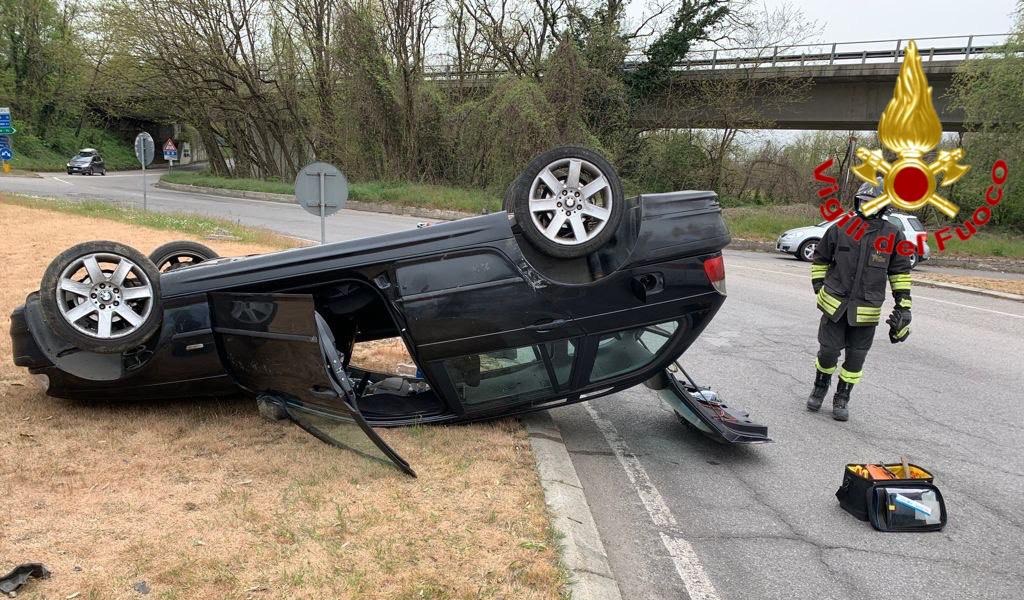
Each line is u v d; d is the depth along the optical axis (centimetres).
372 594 282
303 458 417
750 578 338
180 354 457
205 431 456
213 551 309
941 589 334
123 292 445
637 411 591
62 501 352
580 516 368
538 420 523
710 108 3178
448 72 3450
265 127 4041
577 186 445
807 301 1181
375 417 491
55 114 5781
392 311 451
